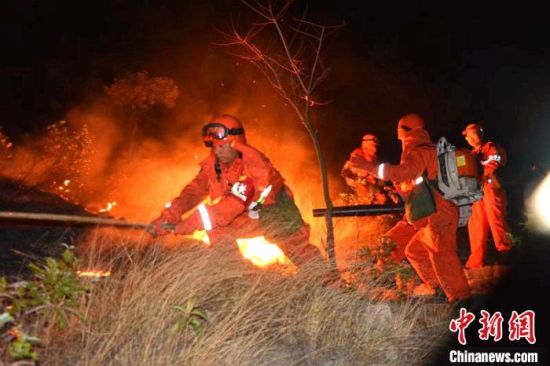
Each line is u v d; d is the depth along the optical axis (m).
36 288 4.23
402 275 6.32
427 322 5.93
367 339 5.19
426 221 6.79
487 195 8.95
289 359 4.79
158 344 4.47
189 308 4.52
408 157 6.75
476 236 9.03
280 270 5.54
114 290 4.79
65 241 6.04
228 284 5.18
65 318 4.20
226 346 4.57
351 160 6.84
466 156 6.68
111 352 4.34
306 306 5.25
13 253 5.48
